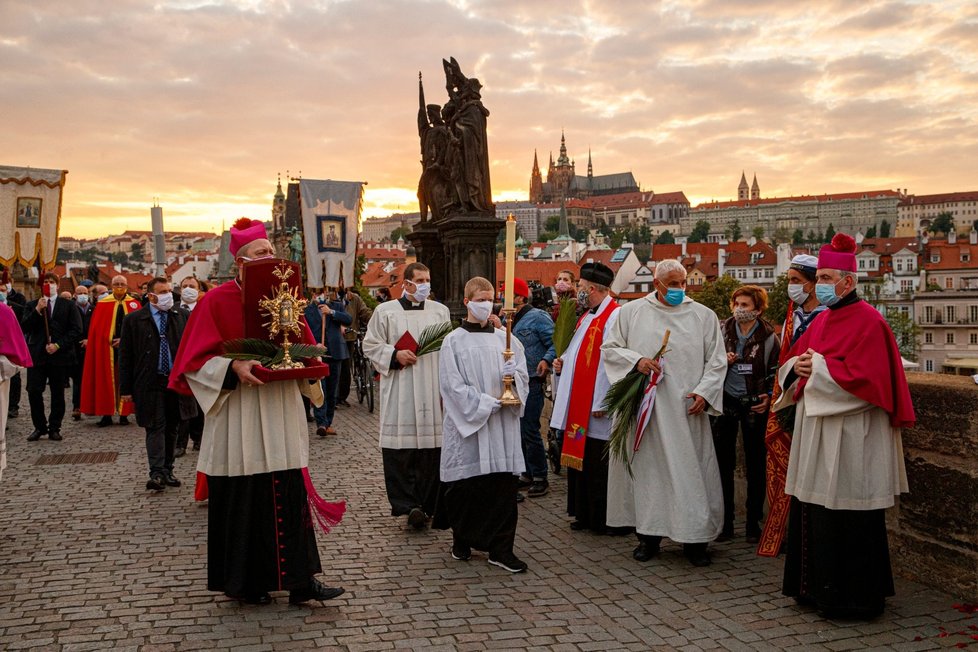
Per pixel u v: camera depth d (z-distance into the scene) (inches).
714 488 264.2
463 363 255.6
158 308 348.2
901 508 242.5
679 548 277.0
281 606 217.5
